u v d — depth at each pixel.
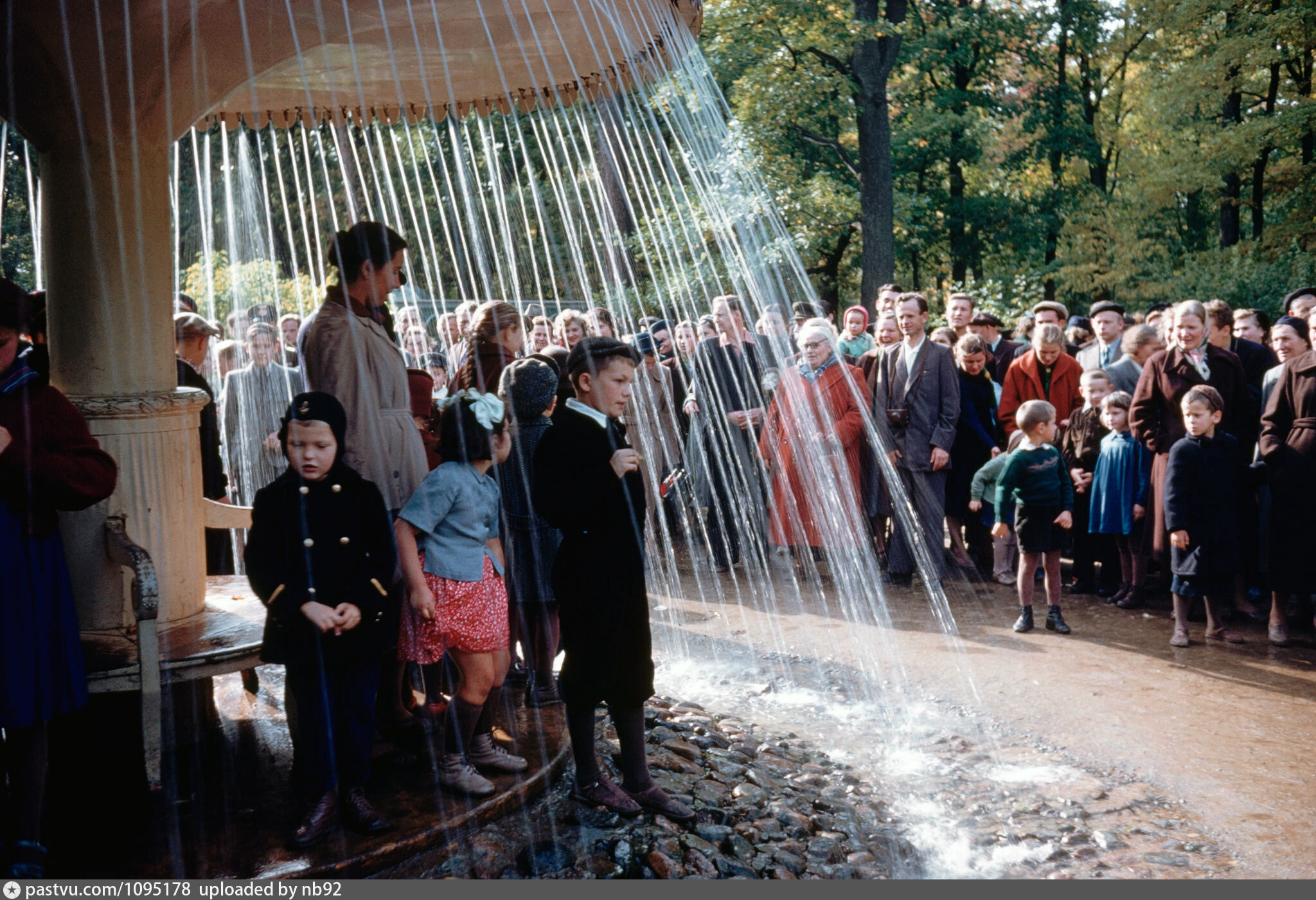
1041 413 5.88
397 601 3.14
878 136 16.36
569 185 12.74
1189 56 21.17
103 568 3.08
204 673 2.96
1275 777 3.90
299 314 7.73
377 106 4.81
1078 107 22.98
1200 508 5.65
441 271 12.30
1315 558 5.59
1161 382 6.23
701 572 7.47
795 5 15.80
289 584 2.71
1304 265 18.81
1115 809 3.60
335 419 2.79
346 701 2.76
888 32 15.57
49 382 3.09
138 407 3.08
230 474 5.56
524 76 4.52
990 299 17.58
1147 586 7.14
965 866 3.12
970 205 21.23
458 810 2.92
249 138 8.77
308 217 11.36
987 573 7.56
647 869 2.86
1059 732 4.36
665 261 12.41
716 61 16.47
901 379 7.18
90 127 2.94
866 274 16.66
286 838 2.70
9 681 2.47
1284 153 21.98
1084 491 6.93
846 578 7.10
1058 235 22.14
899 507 7.18
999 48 20.70
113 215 3.01
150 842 2.67
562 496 3.11
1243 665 5.34
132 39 2.85
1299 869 3.16
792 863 3.00
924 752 4.11
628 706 3.19
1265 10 19.73
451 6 3.64
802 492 7.06
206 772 3.15
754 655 5.46
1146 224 22.34
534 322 7.35
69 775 2.94
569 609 3.13
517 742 3.52
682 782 3.46
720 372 7.51
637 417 7.56
